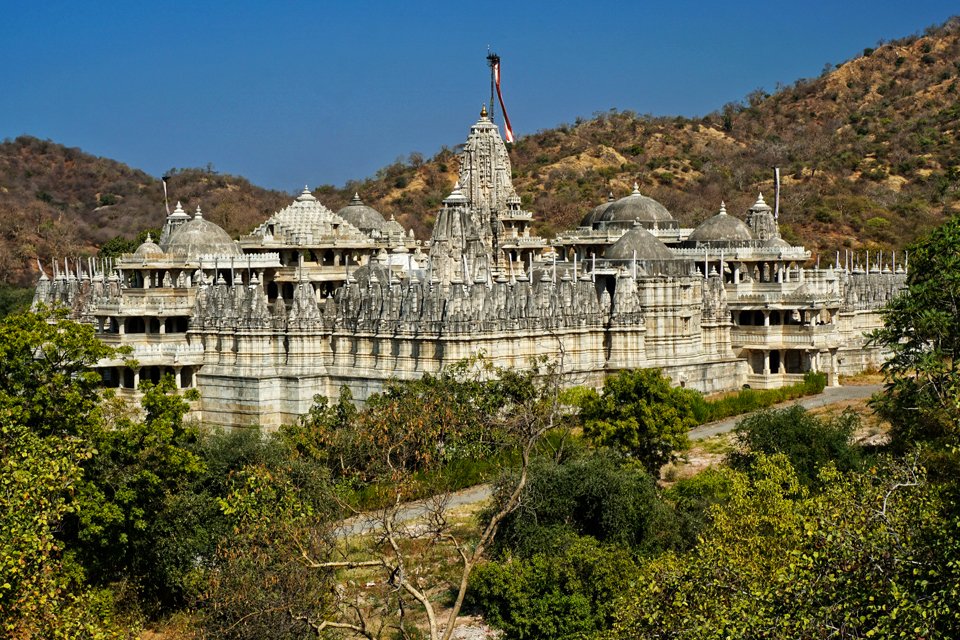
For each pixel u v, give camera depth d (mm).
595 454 99188
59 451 73062
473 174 188125
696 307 149625
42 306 93438
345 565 67875
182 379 140375
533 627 79250
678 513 91375
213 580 72500
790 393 144000
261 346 135125
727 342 154500
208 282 148875
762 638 55719
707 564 62469
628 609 63594
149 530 87000
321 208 178750
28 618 66062
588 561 80812
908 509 64000
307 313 135000
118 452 87500
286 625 67688
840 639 54281
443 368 124438
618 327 139750
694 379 146500
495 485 93688
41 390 84062
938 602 53281
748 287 162250
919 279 89125
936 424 90500
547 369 121812
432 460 96125
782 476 82375
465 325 124562
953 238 87062
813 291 159750
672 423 107375
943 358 86375
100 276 156000
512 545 88062
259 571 69750
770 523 76312
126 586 85438
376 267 151625
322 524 75562
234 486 85312
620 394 107812
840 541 57750
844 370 163750
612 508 88750
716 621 57812
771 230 193375
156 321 150250
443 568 86125
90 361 89750
